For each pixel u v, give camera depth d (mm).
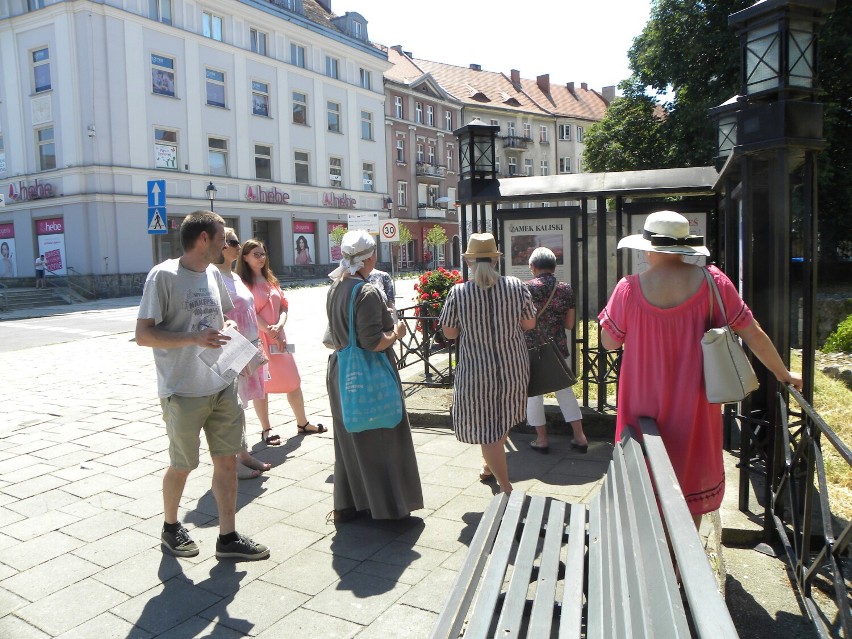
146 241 29281
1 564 3547
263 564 3471
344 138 40469
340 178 40438
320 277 38531
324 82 38688
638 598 1697
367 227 17500
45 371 9641
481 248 3818
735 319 2717
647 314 2773
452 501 4211
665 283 2760
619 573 2039
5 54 28891
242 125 33719
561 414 5512
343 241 3799
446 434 5633
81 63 27172
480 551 2502
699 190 5383
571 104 67000
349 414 3586
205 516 4148
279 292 5586
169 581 3322
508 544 2580
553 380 4359
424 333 6953
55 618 3004
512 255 6016
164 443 5719
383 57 42938
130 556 3611
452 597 2188
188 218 3408
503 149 57531
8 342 13508
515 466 4785
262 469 4875
